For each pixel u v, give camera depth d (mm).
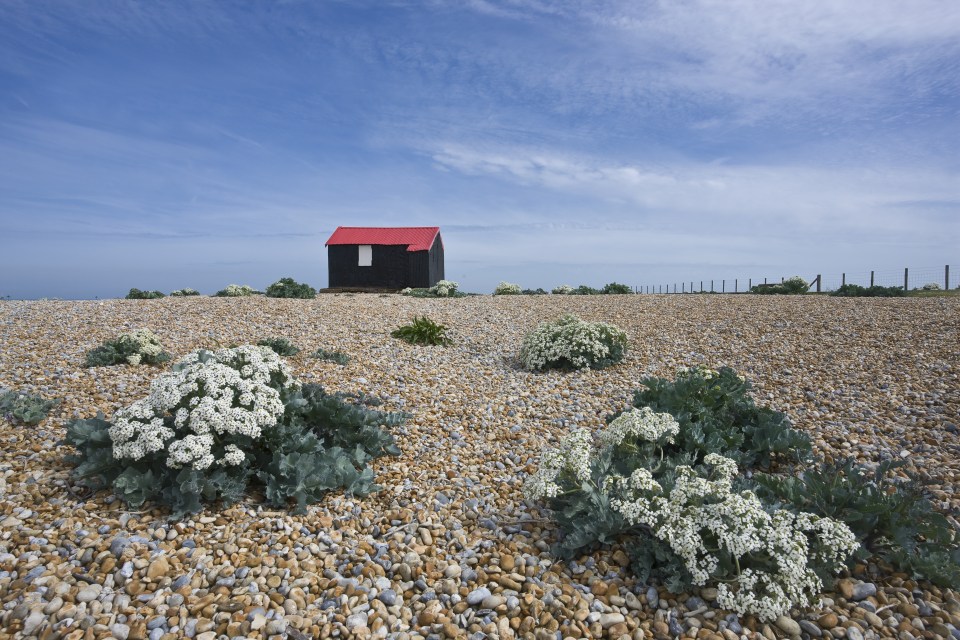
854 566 3768
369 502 4984
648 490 4020
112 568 3674
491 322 14359
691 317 13484
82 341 9578
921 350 9086
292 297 17359
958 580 3469
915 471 5180
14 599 3342
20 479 4719
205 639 3131
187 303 13984
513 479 5484
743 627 3312
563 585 3707
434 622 3402
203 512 4453
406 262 32469
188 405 4688
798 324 11703
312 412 5668
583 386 8719
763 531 3369
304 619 3332
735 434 5473
